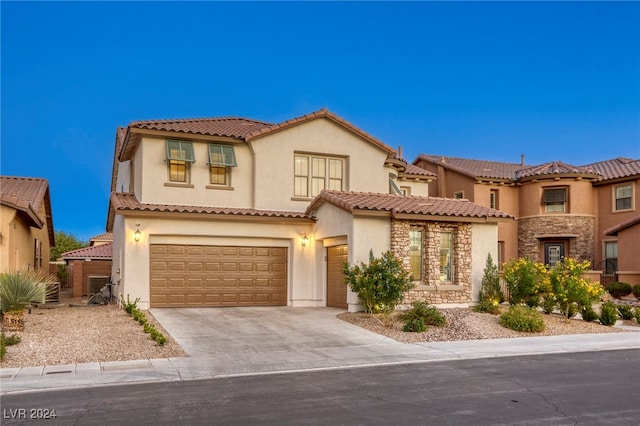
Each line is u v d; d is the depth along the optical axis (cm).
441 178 3275
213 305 1923
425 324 1520
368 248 1758
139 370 1031
